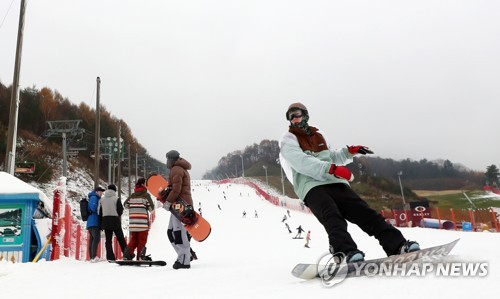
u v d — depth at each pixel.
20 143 54.56
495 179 146.38
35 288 3.26
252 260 5.54
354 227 19.17
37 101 68.00
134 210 6.35
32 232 7.86
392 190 120.25
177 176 4.79
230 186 89.38
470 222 25.77
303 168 2.67
